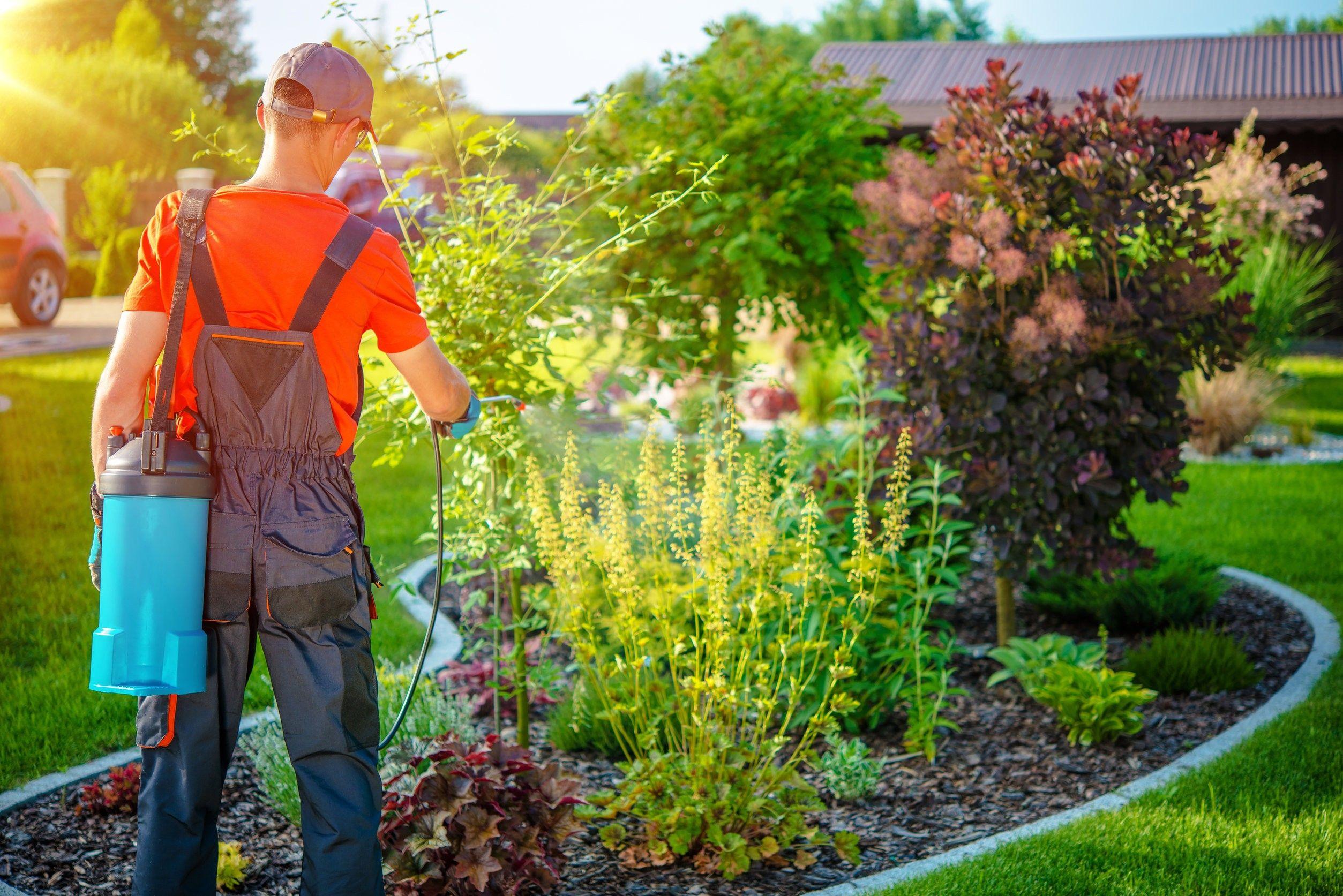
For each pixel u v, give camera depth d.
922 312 4.97
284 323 2.16
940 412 4.81
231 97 43.88
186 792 2.22
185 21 43.12
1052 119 4.84
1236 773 3.62
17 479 7.40
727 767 3.28
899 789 3.74
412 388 2.38
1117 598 5.38
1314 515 7.36
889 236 4.97
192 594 2.10
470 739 3.63
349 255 2.18
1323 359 15.63
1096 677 4.09
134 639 2.07
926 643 4.45
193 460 2.09
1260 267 10.82
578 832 3.02
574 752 4.05
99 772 3.58
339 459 2.27
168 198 2.20
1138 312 4.70
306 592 2.17
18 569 5.70
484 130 3.63
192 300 2.15
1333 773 3.61
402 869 2.76
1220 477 8.55
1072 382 4.76
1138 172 4.69
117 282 20.42
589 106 3.92
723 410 4.58
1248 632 5.27
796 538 4.23
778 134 6.66
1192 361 4.89
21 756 3.64
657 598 3.52
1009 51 20.16
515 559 3.57
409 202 3.54
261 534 2.16
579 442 3.82
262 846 3.22
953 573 4.29
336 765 2.23
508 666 4.00
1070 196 4.83
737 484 3.93
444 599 5.69
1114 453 4.84
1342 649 4.91
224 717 2.24
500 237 3.57
